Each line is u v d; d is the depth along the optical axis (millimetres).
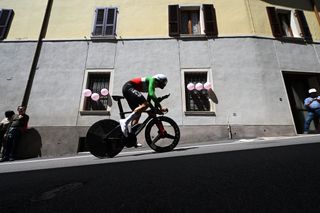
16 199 1101
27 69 7562
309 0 9430
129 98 2865
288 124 7031
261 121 6996
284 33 8859
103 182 1350
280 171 1324
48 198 1088
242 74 7500
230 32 8148
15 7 8555
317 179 1109
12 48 7859
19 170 2395
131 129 2701
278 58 7883
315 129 7801
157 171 1568
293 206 809
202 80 7664
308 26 8883
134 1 8836
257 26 8281
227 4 8617
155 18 8508
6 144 5719
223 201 901
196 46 7953
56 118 7062
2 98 7172
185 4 8719
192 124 6980
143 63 7762
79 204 974
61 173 1827
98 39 8109
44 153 6691
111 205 938
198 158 2090
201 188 1091
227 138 6770
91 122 7066
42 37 8164
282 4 9031
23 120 6148
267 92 7324
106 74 7754
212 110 7129
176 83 7445
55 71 7633
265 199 895
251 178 1215
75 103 7250
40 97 7277
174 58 7801
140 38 8109
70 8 8703
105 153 2725
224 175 1319
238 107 7137
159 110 2904
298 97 8156
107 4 8797
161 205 898
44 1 8648
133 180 1346
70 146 6801
